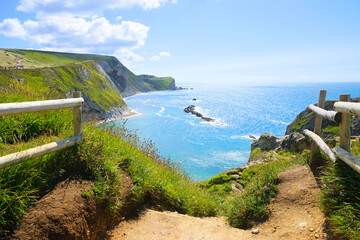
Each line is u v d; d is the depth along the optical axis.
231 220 4.89
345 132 3.56
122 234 3.51
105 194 3.49
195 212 5.58
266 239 3.67
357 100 9.62
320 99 5.18
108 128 5.41
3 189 2.59
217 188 9.06
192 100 175.88
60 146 3.31
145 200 4.66
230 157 41.59
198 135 59.38
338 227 2.85
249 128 72.38
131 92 196.12
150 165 5.58
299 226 3.64
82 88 72.19
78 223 2.85
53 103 3.15
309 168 5.08
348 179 3.22
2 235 2.34
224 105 150.12
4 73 52.34
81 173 3.61
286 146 9.60
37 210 2.71
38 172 2.98
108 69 171.12
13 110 2.55
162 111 101.81
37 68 64.94
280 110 128.62
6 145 3.62
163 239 3.57
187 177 7.83
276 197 4.68
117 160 4.39
